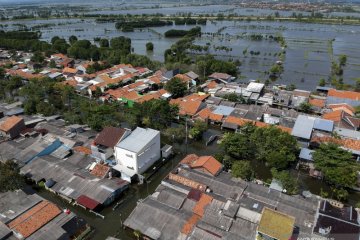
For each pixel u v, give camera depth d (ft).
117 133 236.02
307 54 629.10
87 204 190.29
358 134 263.49
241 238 155.63
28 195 189.67
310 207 180.34
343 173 202.28
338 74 495.00
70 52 594.24
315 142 252.62
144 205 182.80
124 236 178.29
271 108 321.52
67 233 165.89
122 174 219.82
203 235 157.99
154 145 237.66
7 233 159.22
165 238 164.14
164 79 431.43
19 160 231.09
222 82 431.43
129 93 369.50
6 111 312.50
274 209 174.60
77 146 247.91
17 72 456.45
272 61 575.79
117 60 535.60
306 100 347.56
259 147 239.50
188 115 317.01
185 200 185.26
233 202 176.86
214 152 263.90
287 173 207.51
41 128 275.80
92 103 330.34
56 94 368.68
